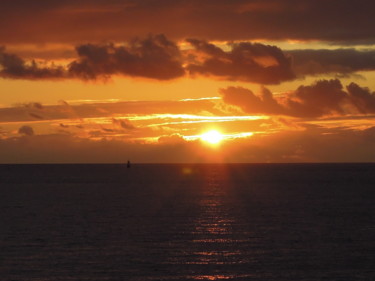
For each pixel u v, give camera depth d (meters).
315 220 94.44
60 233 80.19
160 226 86.88
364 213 105.00
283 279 55.97
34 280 54.97
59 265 60.66
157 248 69.50
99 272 58.09
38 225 87.88
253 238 76.56
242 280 55.62
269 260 63.44
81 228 84.75
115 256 64.94
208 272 58.31
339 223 91.00
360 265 61.50
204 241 74.06
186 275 57.22
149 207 114.94
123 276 56.69
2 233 80.00
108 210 109.25
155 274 57.53
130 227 85.81
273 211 107.44
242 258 64.31
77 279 55.59
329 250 68.81
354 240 75.50
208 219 95.06
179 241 74.00
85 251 67.62
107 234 79.31
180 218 96.44
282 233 80.69
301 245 71.75
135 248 69.38
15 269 58.91
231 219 95.31
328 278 56.44
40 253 66.31
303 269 59.66
